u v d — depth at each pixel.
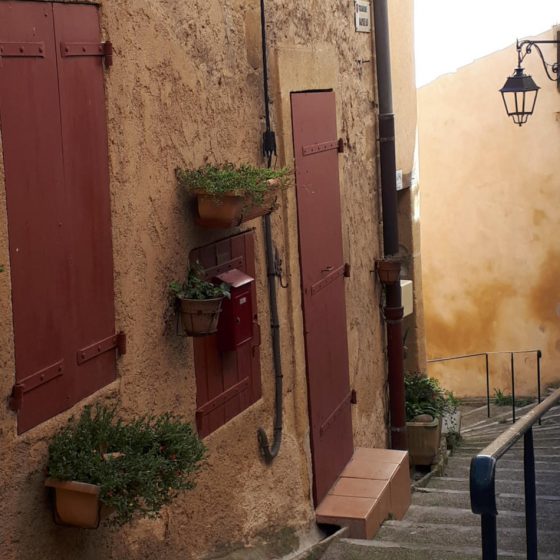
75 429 4.21
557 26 14.90
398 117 11.30
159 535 4.95
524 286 15.60
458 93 15.70
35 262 3.98
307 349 6.93
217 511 5.61
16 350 3.87
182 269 5.19
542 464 10.06
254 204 5.34
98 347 4.45
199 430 5.38
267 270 6.31
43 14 4.04
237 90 5.87
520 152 15.41
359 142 8.35
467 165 15.76
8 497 3.83
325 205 7.38
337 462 7.53
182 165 5.21
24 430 3.92
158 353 4.97
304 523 6.72
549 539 6.49
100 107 4.47
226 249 5.72
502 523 6.98
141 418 4.59
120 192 4.62
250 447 6.04
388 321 9.01
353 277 8.16
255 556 5.90
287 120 6.59
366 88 8.57
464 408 15.44
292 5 6.80
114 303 4.60
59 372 4.14
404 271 12.23
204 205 5.20
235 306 5.56
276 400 6.40
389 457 7.94
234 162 5.83
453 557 5.94
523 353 15.68
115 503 3.88
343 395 7.75
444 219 16.02
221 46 5.65
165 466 4.13
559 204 15.27
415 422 10.12
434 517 7.84
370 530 6.90
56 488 3.97
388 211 8.88
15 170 3.85
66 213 4.20
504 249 15.66
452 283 16.03
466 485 9.69
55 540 4.09
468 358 16.03
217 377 5.62
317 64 7.21
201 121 5.41
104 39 4.49
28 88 3.93
